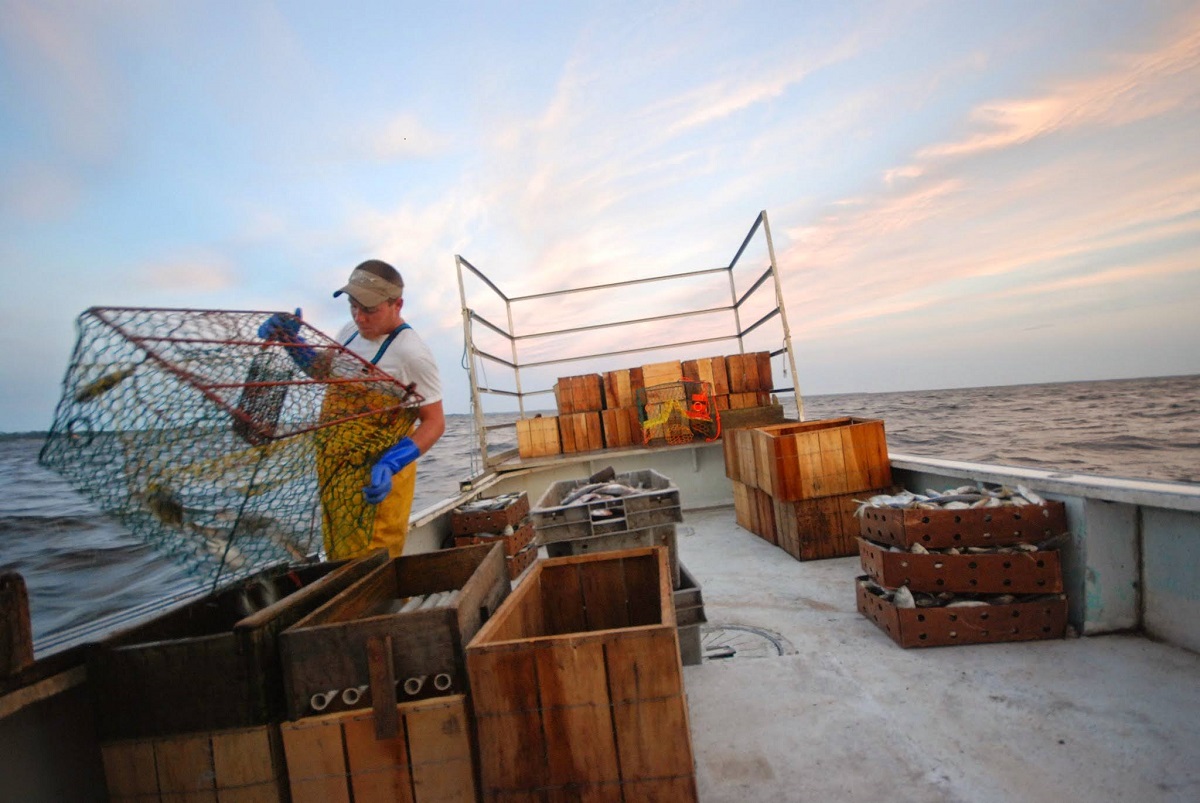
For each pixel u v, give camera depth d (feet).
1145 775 6.71
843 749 7.77
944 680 9.24
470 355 26.37
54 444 5.07
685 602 10.58
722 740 8.25
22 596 5.36
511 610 6.91
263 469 6.14
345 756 5.62
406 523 9.79
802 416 25.70
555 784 5.41
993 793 6.68
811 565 16.42
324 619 6.31
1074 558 10.41
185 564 6.17
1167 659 9.18
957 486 14.65
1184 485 9.07
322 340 7.64
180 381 5.02
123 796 5.63
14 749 5.34
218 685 5.62
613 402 29.66
